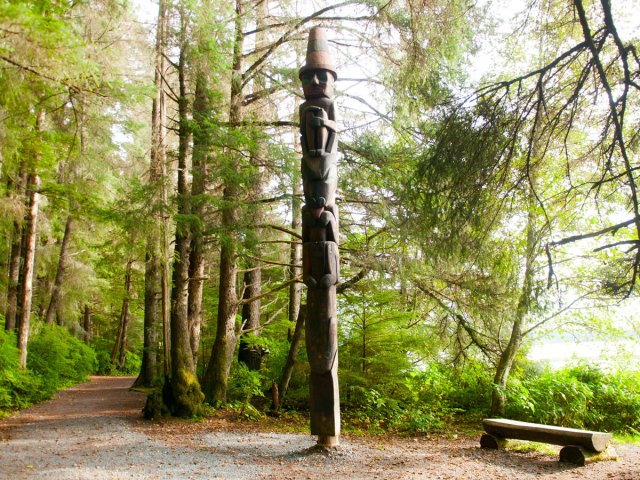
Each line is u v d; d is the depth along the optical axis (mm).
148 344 16969
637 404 10727
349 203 11711
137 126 13273
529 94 5754
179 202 11086
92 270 20469
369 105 11945
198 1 10883
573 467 7082
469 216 6012
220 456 7746
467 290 11203
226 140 10914
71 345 19000
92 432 9383
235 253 11945
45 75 6418
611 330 12172
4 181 13938
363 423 10820
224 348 12633
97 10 11070
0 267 16219
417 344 12461
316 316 7914
